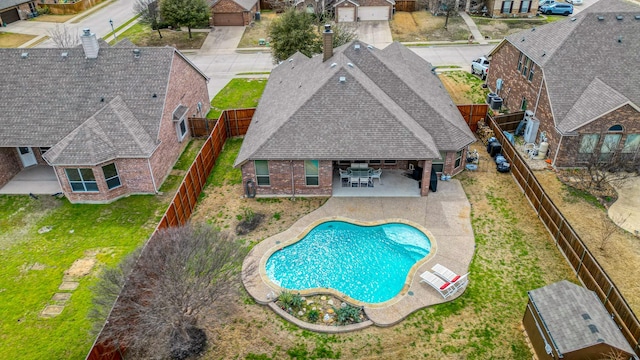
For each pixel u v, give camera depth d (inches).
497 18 2265.0
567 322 616.1
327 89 992.2
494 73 1510.8
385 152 937.5
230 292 657.6
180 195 909.8
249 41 2086.6
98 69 1106.7
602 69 1135.0
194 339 681.6
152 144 1026.1
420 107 1056.8
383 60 1160.2
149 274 624.1
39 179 1112.2
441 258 839.7
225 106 1485.0
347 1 2203.5
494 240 883.4
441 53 1888.5
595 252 844.0
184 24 2050.9
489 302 750.5
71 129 1042.7
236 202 1010.7
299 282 794.8
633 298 746.8
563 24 1250.0
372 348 674.2
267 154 947.3
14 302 775.7
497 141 1165.7
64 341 702.5
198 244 673.6
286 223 937.5
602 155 1082.7
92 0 2618.1
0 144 1035.3
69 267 846.5
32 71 1104.2
